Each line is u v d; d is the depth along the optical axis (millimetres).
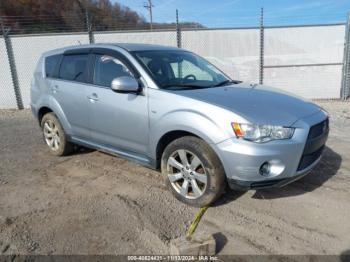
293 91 11023
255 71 10922
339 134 6473
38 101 5480
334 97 11016
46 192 4117
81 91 4590
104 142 4484
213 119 3262
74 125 4883
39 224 3367
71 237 3131
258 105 3432
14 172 4836
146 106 3777
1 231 3258
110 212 3578
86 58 4676
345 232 3123
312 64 10797
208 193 3420
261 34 10578
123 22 14305
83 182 4398
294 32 10602
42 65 5520
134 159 4164
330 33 10539
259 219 3373
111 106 4164
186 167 3578
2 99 11125
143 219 3418
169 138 3781
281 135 3168
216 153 3277
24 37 10711
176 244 2736
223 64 10891
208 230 3191
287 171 3236
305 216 3414
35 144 6328
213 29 10648
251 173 3139
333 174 4438
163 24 13500
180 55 4680
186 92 3668
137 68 3992
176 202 3756
